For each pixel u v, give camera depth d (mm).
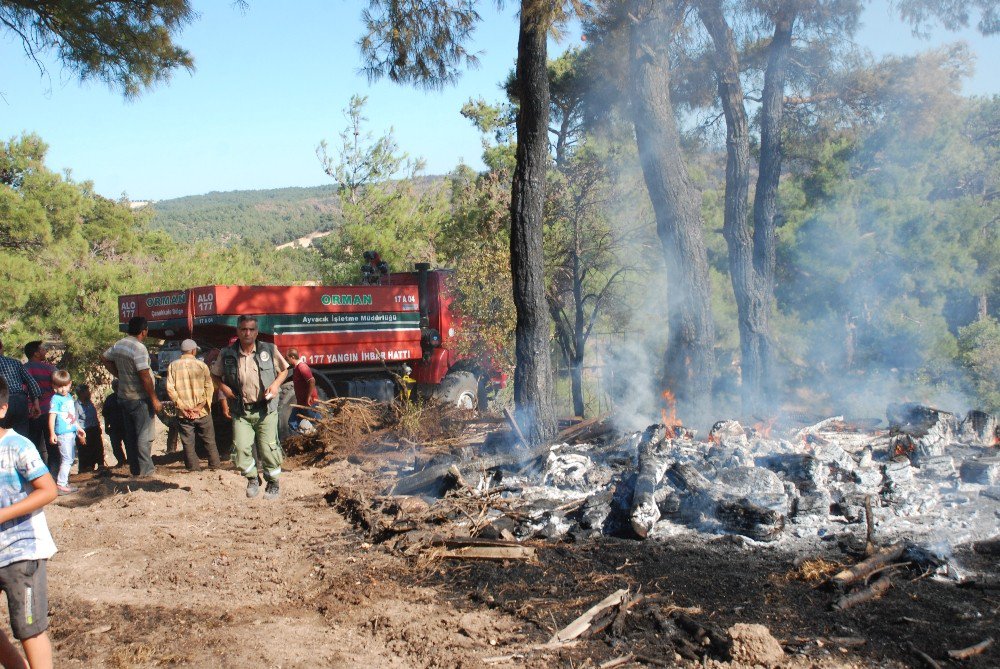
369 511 7195
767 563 5762
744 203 11547
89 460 10727
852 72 13180
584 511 6730
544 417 8250
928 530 6340
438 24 9391
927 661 4180
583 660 4359
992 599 4977
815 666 4184
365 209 25812
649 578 5508
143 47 8852
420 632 4762
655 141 9445
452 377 13812
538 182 8195
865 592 5031
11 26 8320
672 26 9734
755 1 11117
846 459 7020
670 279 9688
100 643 4691
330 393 12109
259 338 11422
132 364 9172
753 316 11547
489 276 14062
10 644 3887
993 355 14984
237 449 7938
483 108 22156
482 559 6020
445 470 7762
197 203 149750
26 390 7930
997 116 23672
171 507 7699
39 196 21469
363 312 12617
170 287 22031
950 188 20312
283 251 61469
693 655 4367
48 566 6078
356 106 26109
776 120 11719
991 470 7520
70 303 19188
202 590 5609
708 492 6586
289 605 5340
